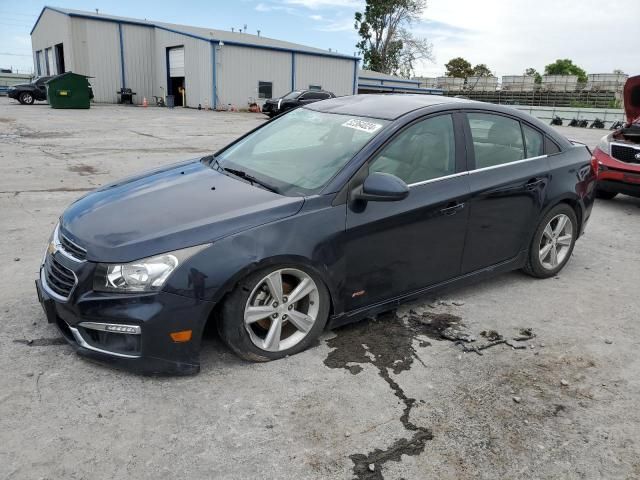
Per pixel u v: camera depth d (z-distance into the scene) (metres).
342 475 2.34
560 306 4.19
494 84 54.50
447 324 3.79
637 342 3.65
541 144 4.48
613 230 6.62
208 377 3.01
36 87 29.94
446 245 3.78
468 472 2.39
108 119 21.42
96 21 36.06
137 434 2.53
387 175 3.21
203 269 2.80
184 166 4.13
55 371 2.99
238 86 33.56
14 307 3.74
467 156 3.89
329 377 3.07
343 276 3.30
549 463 2.47
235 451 2.46
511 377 3.16
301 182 3.39
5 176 8.42
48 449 2.41
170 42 36.25
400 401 2.88
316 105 4.46
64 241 3.04
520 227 4.28
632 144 7.75
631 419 2.81
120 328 2.77
